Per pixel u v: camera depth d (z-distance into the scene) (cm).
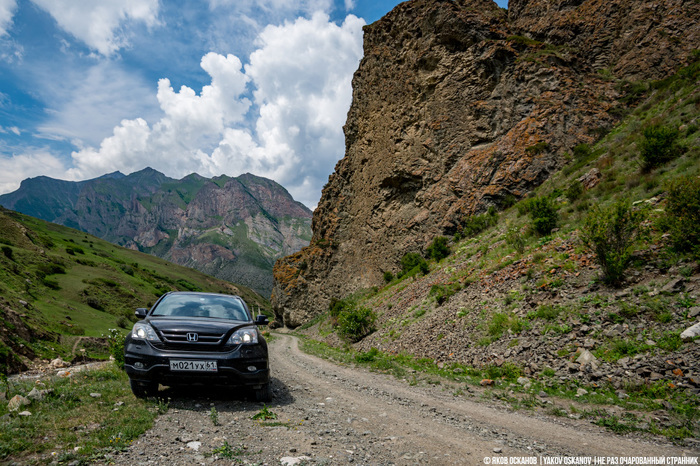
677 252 945
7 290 3086
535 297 1144
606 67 3303
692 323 746
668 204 973
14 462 270
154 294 7731
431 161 3856
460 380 916
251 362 506
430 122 3888
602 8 3441
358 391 763
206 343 497
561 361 845
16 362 1377
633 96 2852
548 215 1725
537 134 2953
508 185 2902
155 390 545
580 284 1077
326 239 5738
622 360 750
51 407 431
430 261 3058
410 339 1512
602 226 995
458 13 3816
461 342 1206
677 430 479
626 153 2016
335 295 5159
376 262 4491
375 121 4781
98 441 323
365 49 5200
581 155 2614
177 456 305
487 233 2548
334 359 1577
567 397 691
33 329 2044
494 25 3841
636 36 3170
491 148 3272
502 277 1441
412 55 4188
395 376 1046
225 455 310
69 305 4062
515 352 970
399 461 331
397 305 2261
